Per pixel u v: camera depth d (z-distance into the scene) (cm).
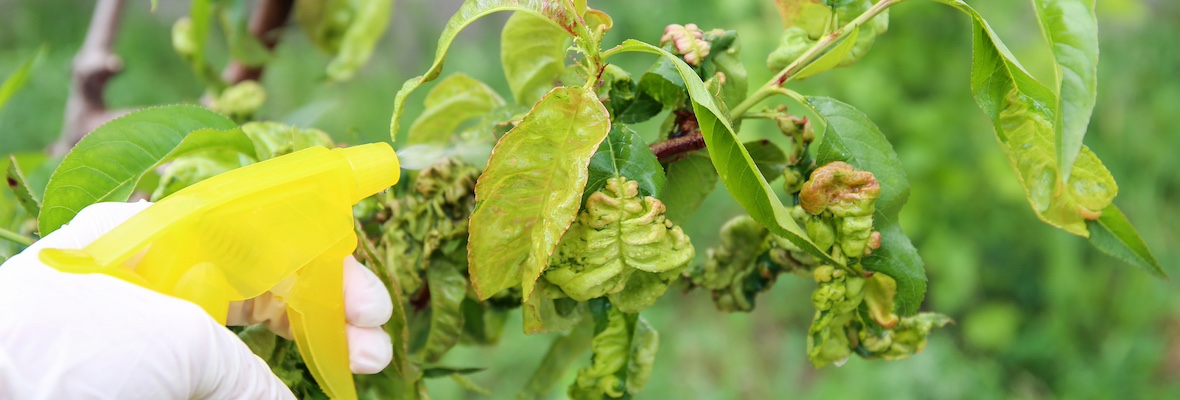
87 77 93
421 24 270
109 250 52
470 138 65
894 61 195
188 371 52
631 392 62
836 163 58
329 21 95
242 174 54
